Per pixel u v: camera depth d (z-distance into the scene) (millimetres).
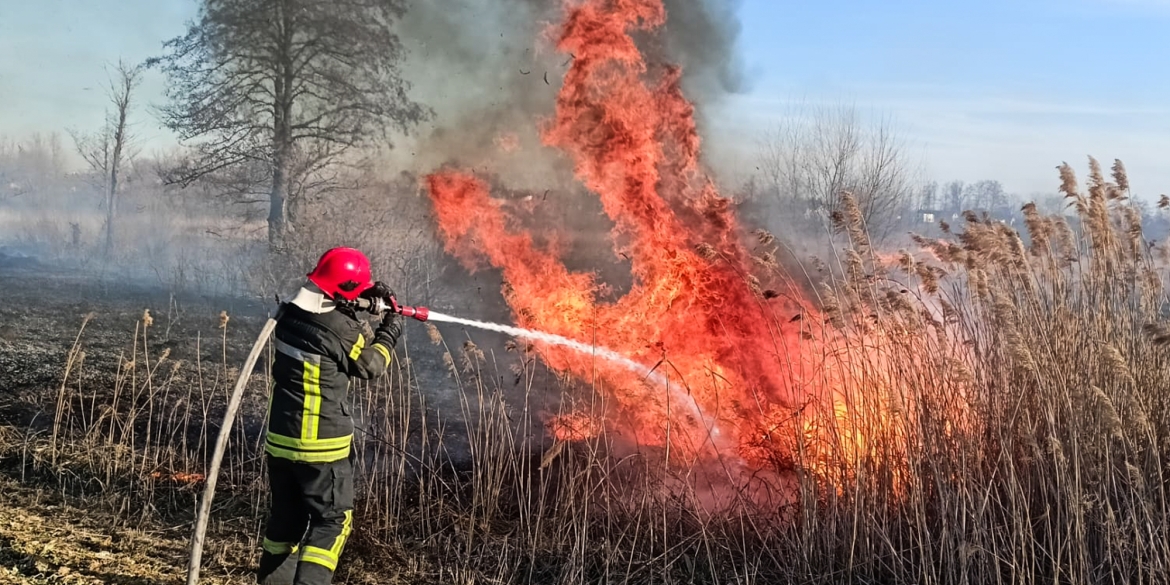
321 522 4203
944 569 4660
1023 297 5379
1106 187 5590
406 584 4750
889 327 5125
